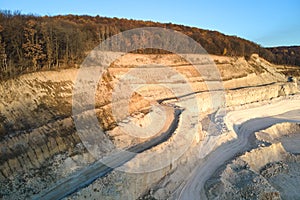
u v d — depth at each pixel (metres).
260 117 56.47
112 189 22.34
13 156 21.39
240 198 27.58
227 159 34.69
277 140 47.22
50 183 21.88
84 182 22.12
